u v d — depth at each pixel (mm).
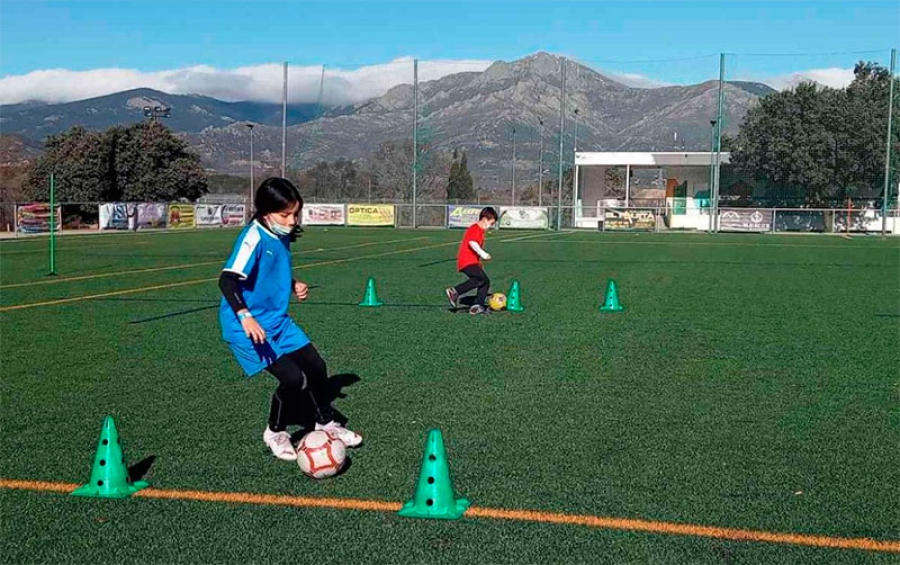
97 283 16438
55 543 4215
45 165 50469
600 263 22125
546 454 5547
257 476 5137
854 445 5773
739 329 10711
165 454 5555
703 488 4934
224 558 4035
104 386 7488
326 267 20391
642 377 7867
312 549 4121
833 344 9641
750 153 48344
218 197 58750
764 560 4012
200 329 10664
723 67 42781
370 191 54031
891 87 39406
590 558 4020
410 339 9930
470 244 11898
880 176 45750
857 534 4309
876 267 21141
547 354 8992
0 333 10367
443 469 4574
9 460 5457
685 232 44094
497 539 4227
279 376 5359
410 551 4094
